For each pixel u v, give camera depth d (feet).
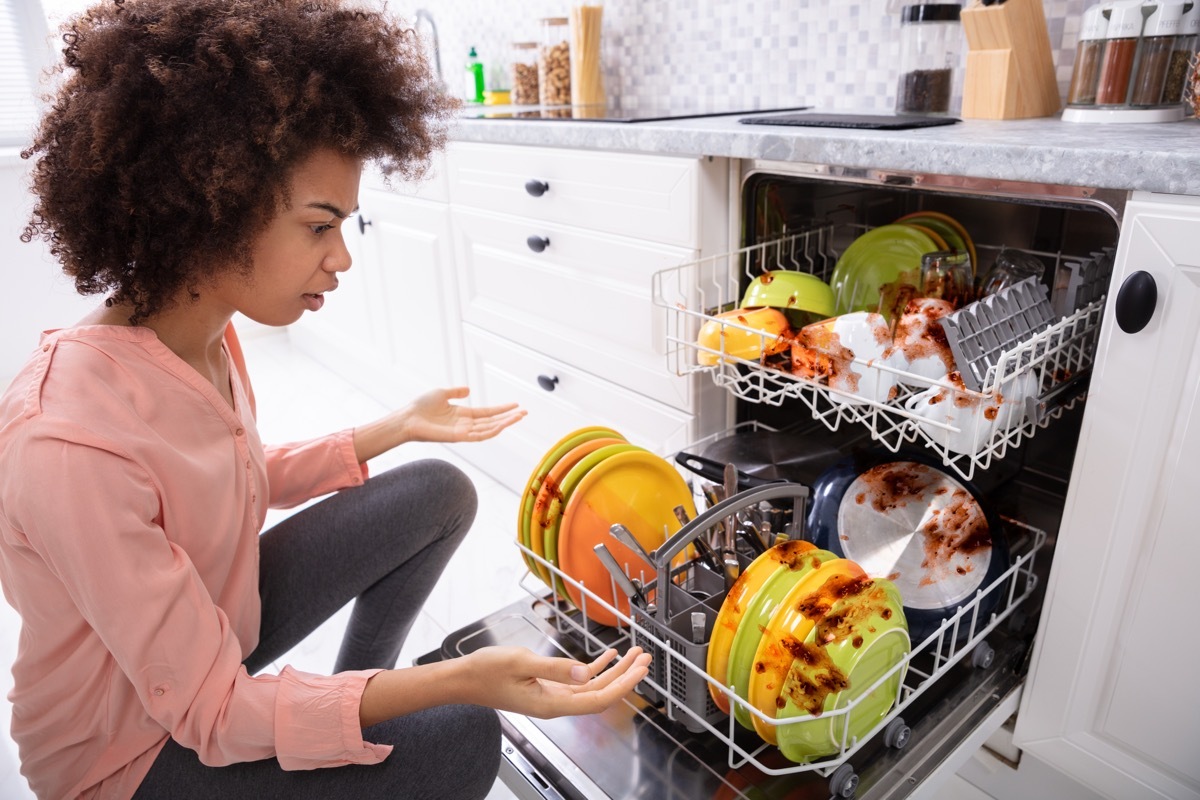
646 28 7.32
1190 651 3.13
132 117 2.37
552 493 3.54
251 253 2.57
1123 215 3.07
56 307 10.58
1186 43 4.01
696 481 4.41
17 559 2.53
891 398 3.52
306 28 2.55
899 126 4.15
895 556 3.68
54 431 2.37
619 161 4.90
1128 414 3.07
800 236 4.82
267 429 8.77
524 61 8.56
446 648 3.92
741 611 2.82
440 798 2.92
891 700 3.14
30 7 10.30
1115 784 3.50
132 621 2.39
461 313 7.07
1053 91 4.68
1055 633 3.48
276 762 2.77
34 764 2.82
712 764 3.25
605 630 3.96
